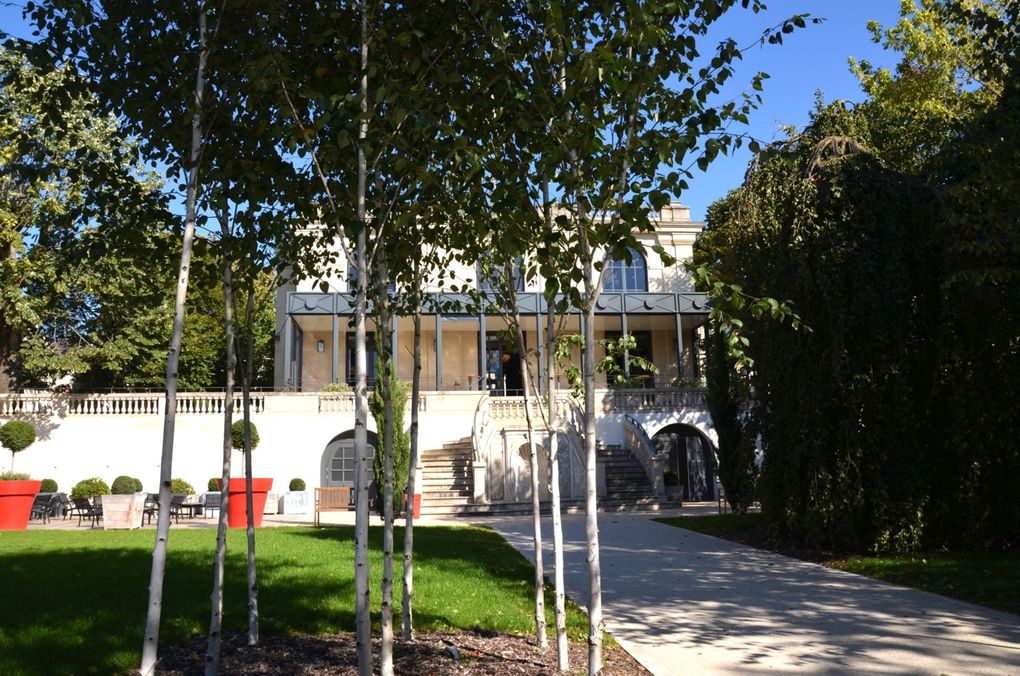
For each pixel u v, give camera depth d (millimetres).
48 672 5555
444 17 5188
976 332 12469
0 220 21781
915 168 17250
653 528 17906
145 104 5406
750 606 8641
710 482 30672
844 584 10055
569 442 25031
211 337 34688
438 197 5367
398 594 8891
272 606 7859
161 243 6012
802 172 13641
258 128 5078
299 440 25672
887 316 12445
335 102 4699
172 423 4383
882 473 12375
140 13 5312
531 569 11383
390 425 5859
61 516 22172
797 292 13062
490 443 25125
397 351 32594
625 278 32906
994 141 12016
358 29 5172
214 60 5293
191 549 12484
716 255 28922
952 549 12727
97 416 24844
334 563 11109
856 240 12602
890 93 20516
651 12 4469
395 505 21594
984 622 7637
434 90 5180
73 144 5602
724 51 4746
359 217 4602
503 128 5016
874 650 6578
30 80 5309
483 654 6266
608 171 4410
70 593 8406
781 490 13898
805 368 13062
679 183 4527
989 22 10867
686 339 33906
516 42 4922
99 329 27594
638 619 7965
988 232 11836
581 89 4461
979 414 12445
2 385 25703
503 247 4520
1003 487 12664
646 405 27984
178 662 5973
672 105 4684
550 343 6758
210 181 5605
